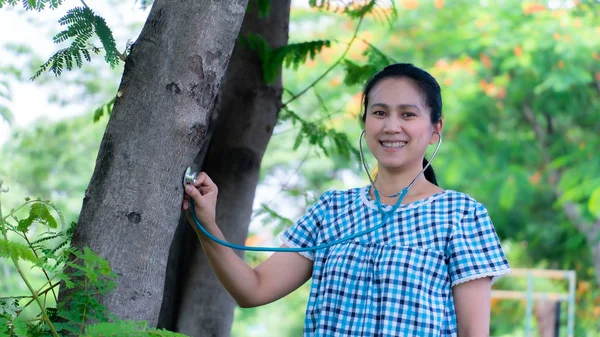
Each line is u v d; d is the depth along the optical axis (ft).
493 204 36.63
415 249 7.23
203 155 10.50
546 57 31.60
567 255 39.11
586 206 32.86
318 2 11.63
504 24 32.17
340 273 7.35
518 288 39.73
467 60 33.68
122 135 6.79
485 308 7.21
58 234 6.97
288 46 10.83
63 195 31.94
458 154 33.76
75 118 31.89
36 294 6.15
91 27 7.22
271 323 42.93
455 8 35.01
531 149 35.19
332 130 12.21
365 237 7.43
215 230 7.43
